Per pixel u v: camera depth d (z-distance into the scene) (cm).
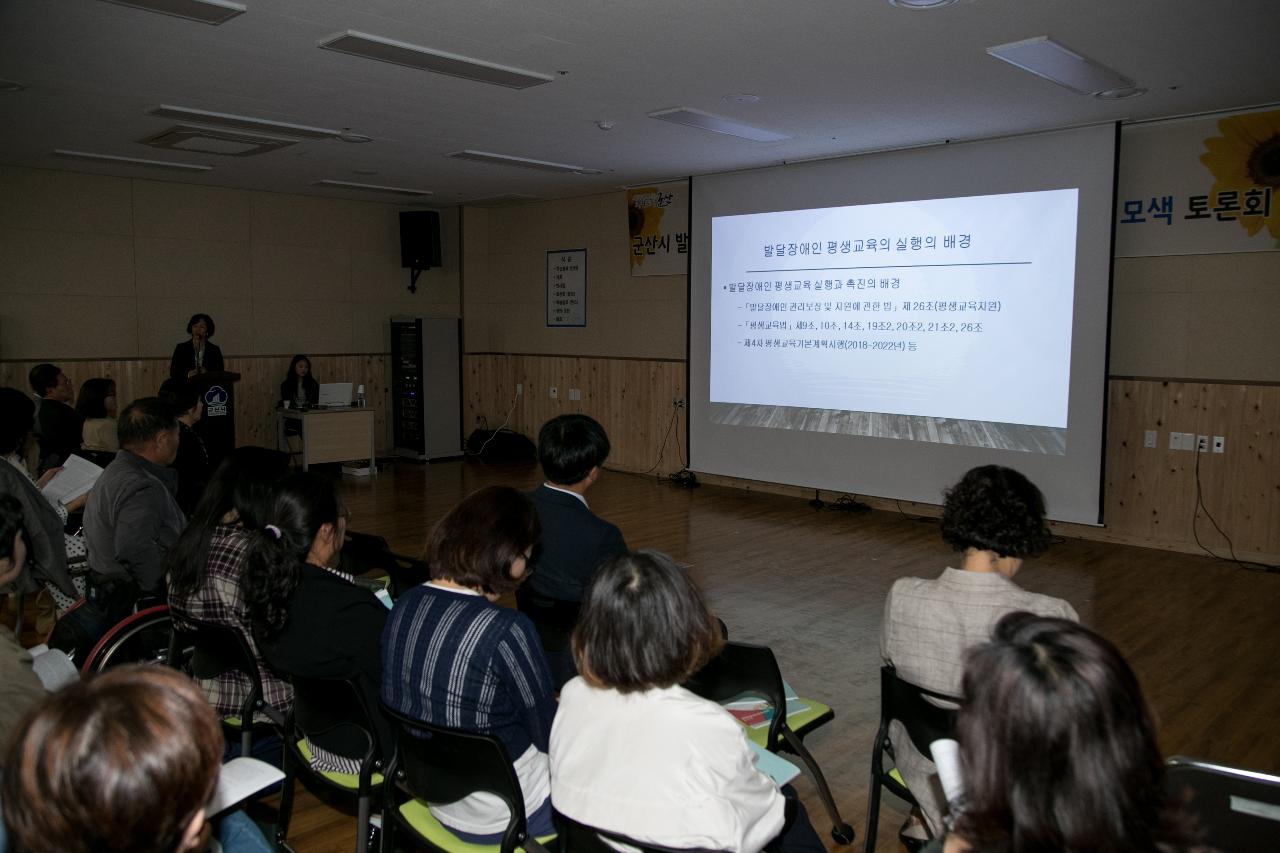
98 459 491
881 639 206
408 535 627
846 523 679
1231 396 561
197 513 238
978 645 97
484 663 171
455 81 490
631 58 445
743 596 492
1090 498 602
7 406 317
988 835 89
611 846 145
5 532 201
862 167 695
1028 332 619
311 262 960
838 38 411
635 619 139
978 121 576
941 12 375
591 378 948
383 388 1030
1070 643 89
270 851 140
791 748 238
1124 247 598
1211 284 566
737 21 389
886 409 698
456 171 788
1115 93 502
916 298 673
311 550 224
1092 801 82
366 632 206
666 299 870
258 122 591
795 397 755
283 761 242
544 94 516
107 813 82
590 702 147
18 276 774
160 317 858
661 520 689
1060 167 596
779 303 757
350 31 406
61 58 449
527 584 261
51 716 86
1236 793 138
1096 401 593
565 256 969
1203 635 430
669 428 876
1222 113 549
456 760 172
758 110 551
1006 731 87
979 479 195
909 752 204
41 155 713
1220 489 570
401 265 1030
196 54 442
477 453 1034
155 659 274
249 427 926
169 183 854
